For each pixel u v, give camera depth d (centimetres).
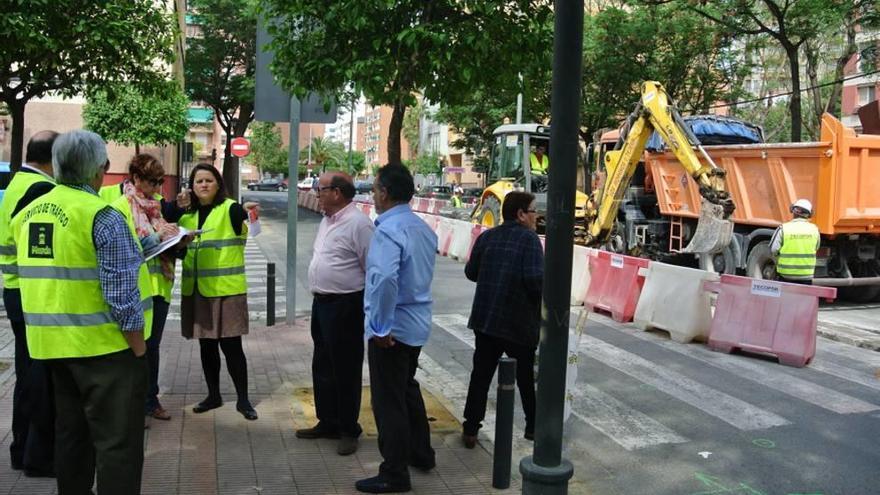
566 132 364
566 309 375
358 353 505
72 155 351
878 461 545
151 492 436
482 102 2852
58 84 918
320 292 500
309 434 532
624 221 1628
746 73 2588
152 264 534
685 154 1247
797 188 1222
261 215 3250
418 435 484
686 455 553
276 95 929
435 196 5122
